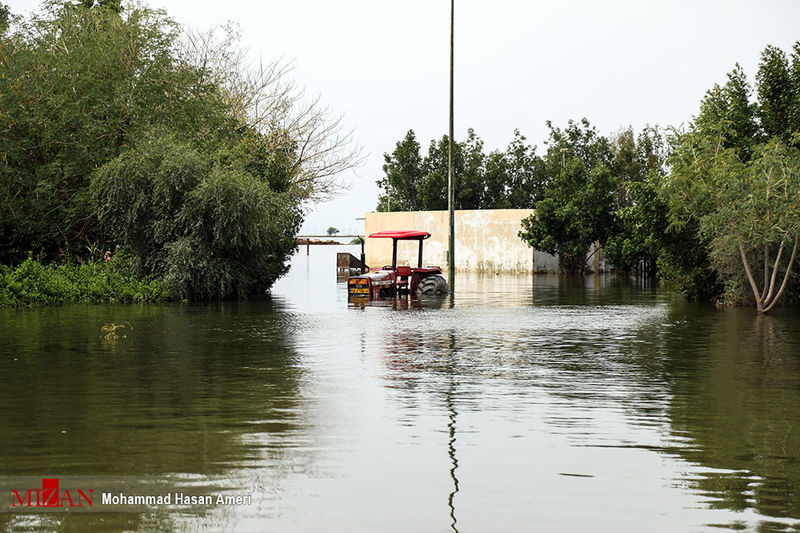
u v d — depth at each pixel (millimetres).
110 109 31906
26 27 33594
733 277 26156
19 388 10625
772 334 17578
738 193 23109
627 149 72500
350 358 13586
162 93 33719
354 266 49750
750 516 5711
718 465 6992
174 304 26094
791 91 29453
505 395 10211
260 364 12852
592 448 7547
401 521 5594
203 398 9961
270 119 44812
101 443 7715
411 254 61500
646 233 28812
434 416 8945
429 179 74000
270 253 33688
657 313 23172
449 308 24984
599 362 13234
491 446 7613
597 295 31656
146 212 28938
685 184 24703
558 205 54688
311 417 8875
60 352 14234
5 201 30250
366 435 8039
